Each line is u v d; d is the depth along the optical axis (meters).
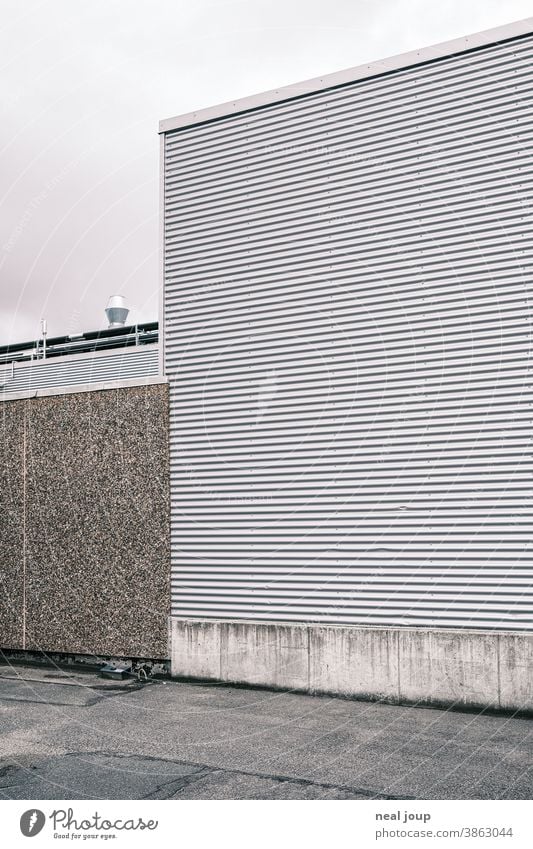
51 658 10.47
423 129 8.84
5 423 11.21
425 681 8.01
